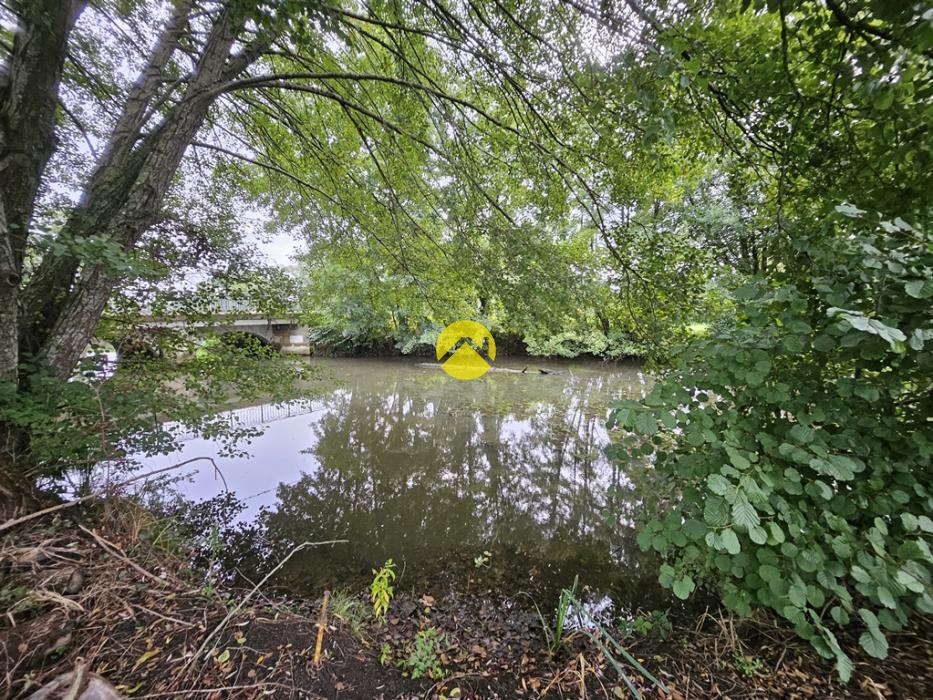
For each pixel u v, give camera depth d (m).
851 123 1.97
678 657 2.06
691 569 2.27
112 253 2.10
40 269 2.85
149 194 2.87
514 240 3.81
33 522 2.11
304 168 5.31
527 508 4.85
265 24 1.66
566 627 2.59
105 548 2.07
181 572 2.43
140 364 3.88
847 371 1.83
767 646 2.05
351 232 5.15
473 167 4.02
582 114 2.73
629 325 3.74
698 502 1.80
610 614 2.77
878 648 1.20
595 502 5.00
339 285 5.86
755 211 2.99
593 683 1.89
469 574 3.37
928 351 1.42
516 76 3.25
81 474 3.05
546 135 3.44
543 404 10.41
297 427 8.12
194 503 4.45
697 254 3.17
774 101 2.07
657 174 2.99
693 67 1.49
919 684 1.67
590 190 3.33
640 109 2.11
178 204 4.25
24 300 2.71
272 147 5.24
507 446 7.23
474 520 4.50
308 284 5.83
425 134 4.35
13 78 2.51
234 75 3.32
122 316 3.87
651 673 1.92
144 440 3.11
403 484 5.55
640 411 1.75
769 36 1.99
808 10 1.48
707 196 4.44
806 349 1.71
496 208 3.80
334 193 5.27
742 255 3.07
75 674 1.31
